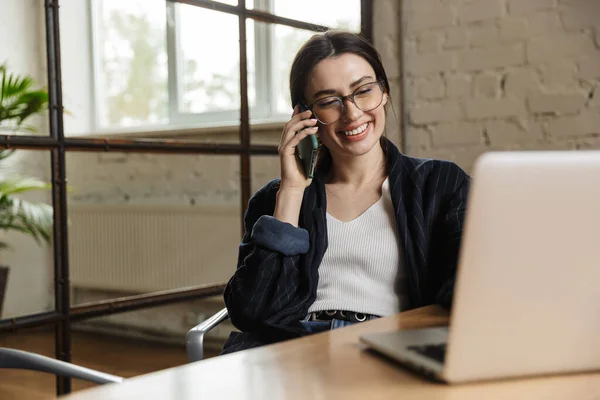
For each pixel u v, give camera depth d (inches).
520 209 28.2
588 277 29.5
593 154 28.7
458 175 61.7
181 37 156.9
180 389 29.3
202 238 147.6
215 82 150.6
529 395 28.5
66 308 79.8
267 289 57.5
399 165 62.6
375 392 28.8
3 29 166.6
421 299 58.4
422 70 110.2
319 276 61.0
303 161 61.1
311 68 61.9
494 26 103.2
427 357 31.7
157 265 155.4
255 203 66.8
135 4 167.8
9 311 172.7
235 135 143.1
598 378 31.0
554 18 98.1
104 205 164.1
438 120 109.1
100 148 83.0
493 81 103.7
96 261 166.9
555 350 30.5
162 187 160.4
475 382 30.2
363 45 62.1
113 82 172.7
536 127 100.4
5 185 143.1
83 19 175.3
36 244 178.5
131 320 164.4
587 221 28.9
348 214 62.8
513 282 28.8
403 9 111.7
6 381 129.8
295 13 131.0
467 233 28.1
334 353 35.2
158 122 164.6
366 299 59.2
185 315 153.6
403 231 59.4
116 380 46.3
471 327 29.0
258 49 140.6
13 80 167.6
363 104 60.8
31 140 76.0
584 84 96.3
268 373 31.7
